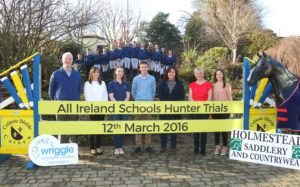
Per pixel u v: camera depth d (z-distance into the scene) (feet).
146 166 20.39
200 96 22.45
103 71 46.55
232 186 17.28
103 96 22.04
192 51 73.36
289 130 20.24
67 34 34.19
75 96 21.25
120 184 17.39
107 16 73.61
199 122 21.57
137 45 47.93
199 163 21.09
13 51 29.63
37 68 20.22
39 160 19.48
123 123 20.92
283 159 19.06
